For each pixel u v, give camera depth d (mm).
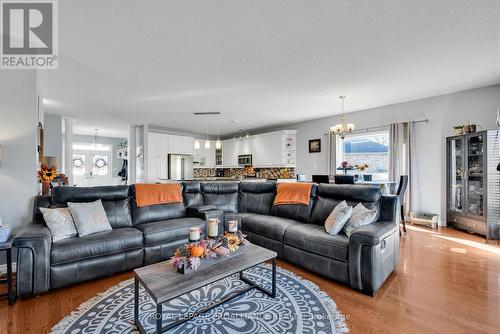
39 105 3168
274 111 5461
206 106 5012
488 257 2922
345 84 3770
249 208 3797
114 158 9492
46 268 2020
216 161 9016
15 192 2508
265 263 2793
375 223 2428
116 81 3584
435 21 2164
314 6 1964
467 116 4109
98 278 2363
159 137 7234
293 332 1619
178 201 3406
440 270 2562
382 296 2059
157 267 1761
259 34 2373
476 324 1683
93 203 2695
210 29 2287
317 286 2242
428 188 4559
